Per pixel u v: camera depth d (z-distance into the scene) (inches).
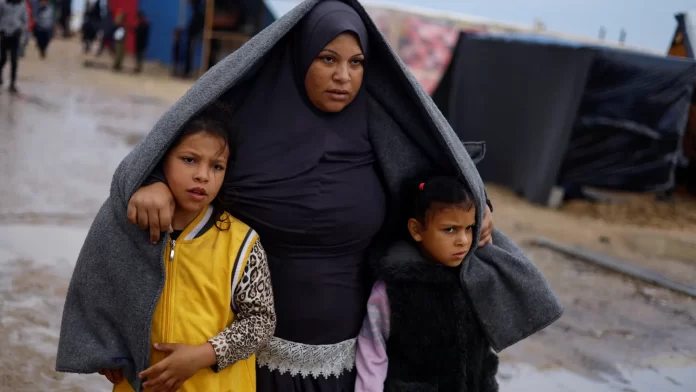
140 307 70.1
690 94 328.5
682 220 339.0
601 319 194.4
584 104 327.9
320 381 82.9
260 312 73.7
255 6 724.7
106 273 72.6
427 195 80.4
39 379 124.4
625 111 329.1
